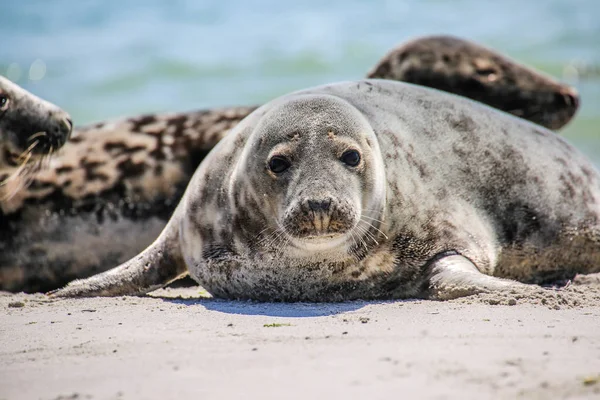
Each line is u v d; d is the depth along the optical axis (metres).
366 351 15.45
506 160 25.14
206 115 30.28
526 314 18.89
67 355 16.58
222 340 17.06
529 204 25.09
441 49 37.00
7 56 92.50
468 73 36.81
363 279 22.44
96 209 28.61
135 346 16.89
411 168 23.30
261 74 79.38
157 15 111.94
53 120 28.00
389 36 91.50
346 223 19.77
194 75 79.75
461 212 23.72
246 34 96.56
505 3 105.38
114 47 94.50
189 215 23.56
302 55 84.38
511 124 26.33
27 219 28.52
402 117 24.30
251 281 22.67
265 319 19.45
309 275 22.19
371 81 25.72
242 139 23.31
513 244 24.89
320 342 16.48
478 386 13.41
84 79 80.44
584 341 16.06
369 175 21.16
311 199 19.58
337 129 20.89
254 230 22.06
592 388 13.27
